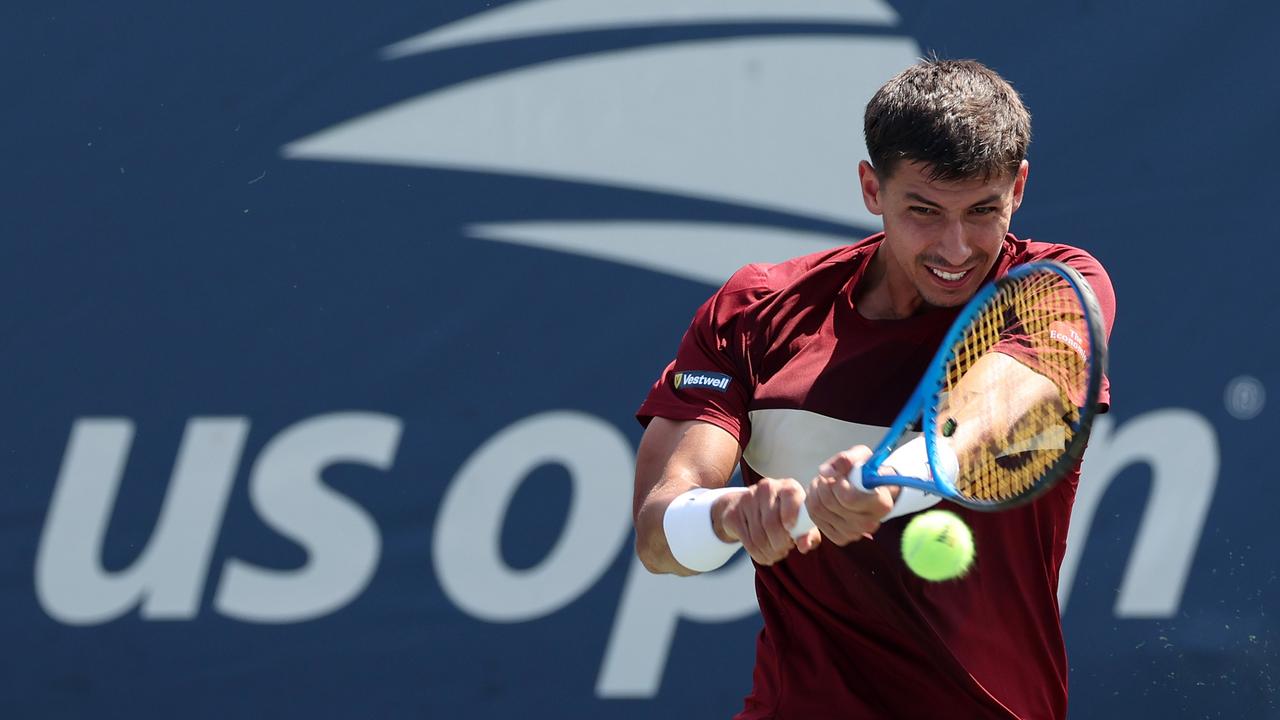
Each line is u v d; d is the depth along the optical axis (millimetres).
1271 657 17375
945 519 8047
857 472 7504
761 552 7621
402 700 17312
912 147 8070
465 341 17609
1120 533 17578
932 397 8008
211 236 17375
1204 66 17766
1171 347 17703
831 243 17953
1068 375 8078
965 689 8820
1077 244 17703
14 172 17188
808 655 9305
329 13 17594
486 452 17562
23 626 17016
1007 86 8625
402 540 17422
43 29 17266
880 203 8609
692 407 9297
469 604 17453
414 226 17609
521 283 17688
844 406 8898
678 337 17766
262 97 17484
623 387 17734
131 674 17094
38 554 17078
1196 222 17734
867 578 8773
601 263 17781
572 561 17562
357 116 17578
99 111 17281
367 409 17469
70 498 17125
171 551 17203
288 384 17391
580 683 17453
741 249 17906
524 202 17734
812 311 9227
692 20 17938
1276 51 17750
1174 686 17422
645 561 9320
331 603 17312
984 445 7918
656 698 17484
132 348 17266
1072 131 17781
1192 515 17578
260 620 17250
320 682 17250
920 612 8750
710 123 17938
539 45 17828
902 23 17938
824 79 17984
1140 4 17812
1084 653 17469
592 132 17828
